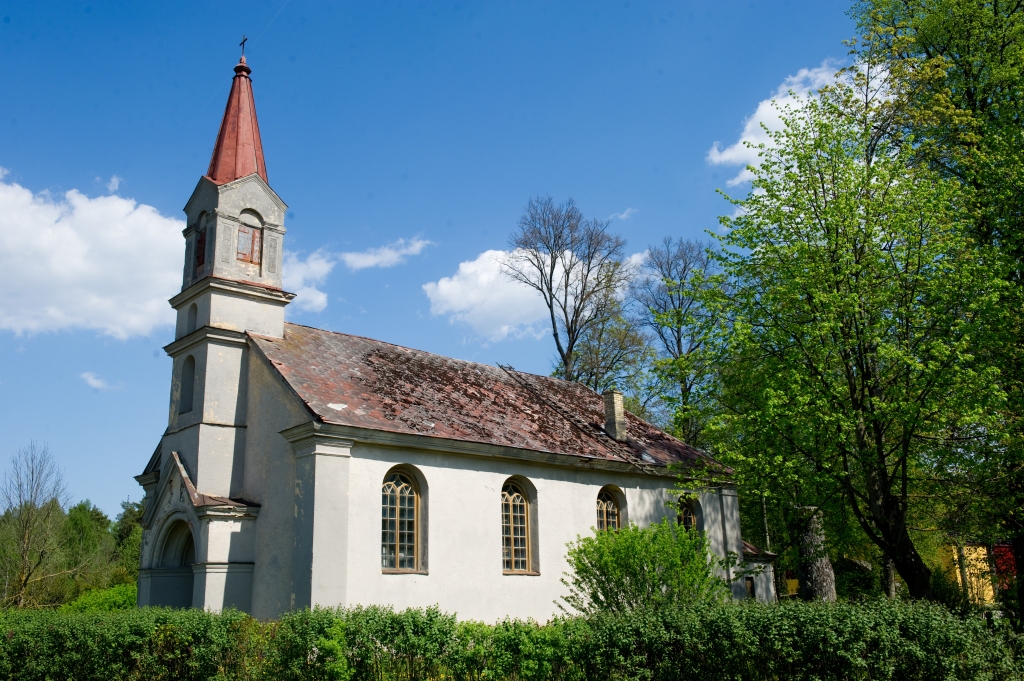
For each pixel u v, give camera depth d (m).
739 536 31.64
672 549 18.00
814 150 22.75
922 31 27.19
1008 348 21.16
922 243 21.83
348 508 20.66
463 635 12.76
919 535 31.92
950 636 12.15
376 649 12.95
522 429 26.53
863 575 36.53
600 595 20.69
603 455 27.61
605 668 12.05
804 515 24.64
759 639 12.17
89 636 15.83
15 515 43.53
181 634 15.00
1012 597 24.95
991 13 25.80
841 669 11.87
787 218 22.72
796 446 22.00
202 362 24.05
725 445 22.89
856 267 21.02
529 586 24.48
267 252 25.94
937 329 21.00
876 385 21.53
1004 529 22.50
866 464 21.61
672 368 25.27
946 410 19.78
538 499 25.59
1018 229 23.19
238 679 13.95
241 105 27.52
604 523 28.05
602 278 45.91
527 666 12.08
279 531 21.41
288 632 13.48
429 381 27.23
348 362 25.78
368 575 20.64
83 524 58.03
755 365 23.66
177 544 24.00
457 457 23.59
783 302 22.22
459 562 22.78
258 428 23.31
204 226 26.02
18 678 16.52
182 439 24.09
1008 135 23.86
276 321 25.58
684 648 12.23
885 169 22.66
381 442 21.62
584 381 46.09
